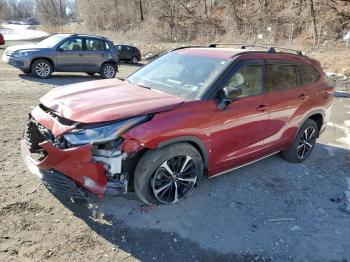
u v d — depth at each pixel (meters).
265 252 3.49
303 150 5.77
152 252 3.32
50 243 3.29
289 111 5.15
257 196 4.50
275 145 5.15
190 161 3.98
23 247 3.20
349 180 5.30
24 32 57.56
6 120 6.57
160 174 3.79
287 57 5.27
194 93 4.12
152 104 3.74
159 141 3.55
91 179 3.43
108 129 3.40
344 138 7.49
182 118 3.74
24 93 9.31
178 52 5.08
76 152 3.34
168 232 3.60
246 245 3.55
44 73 12.63
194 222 3.81
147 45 35.00
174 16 47.16
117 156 3.42
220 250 3.45
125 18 55.97
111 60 14.30
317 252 3.56
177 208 4.02
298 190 4.79
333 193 4.82
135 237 3.48
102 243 3.36
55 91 4.30
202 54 4.76
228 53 4.62
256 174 5.14
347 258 3.52
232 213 4.06
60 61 12.88
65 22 77.06
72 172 3.39
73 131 3.43
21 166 4.67
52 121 3.65
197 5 49.06
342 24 33.28
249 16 41.66
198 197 4.30
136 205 3.98
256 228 3.84
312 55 21.62
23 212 3.67
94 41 13.84
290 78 5.27
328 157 6.22
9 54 12.51
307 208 4.36
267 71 4.84
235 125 4.32
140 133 3.44
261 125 4.73
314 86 5.69
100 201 3.98
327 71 16.67
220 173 4.49
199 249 3.42
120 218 3.74
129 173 3.67
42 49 12.55
